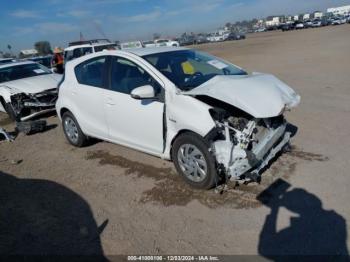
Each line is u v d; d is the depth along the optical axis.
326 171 4.20
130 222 3.60
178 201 3.89
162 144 4.32
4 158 6.11
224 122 3.76
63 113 6.12
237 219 3.43
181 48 5.18
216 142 3.82
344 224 3.17
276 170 4.34
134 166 5.02
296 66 14.26
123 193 4.24
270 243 3.04
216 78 4.12
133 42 21.80
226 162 3.72
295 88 9.48
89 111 5.39
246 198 3.77
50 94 8.47
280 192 3.82
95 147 6.07
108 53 5.06
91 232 3.50
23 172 5.30
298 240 3.03
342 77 10.40
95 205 4.03
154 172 4.72
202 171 3.93
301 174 4.17
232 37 69.12
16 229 3.69
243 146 3.65
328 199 3.59
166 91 4.13
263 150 3.78
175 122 4.00
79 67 5.62
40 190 4.59
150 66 4.39
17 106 8.42
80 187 4.54
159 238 3.28
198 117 3.76
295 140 5.34
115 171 4.92
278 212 3.46
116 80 4.86
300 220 3.30
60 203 4.17
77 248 3.27
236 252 2.98
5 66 9.95
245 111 3.56
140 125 4.50
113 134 5.10
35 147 6.56
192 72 4.52
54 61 17.03
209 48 41.31
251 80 4.04
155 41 38.72
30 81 8.86
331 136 5.38
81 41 17.47
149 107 4.31
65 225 3.68
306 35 41.31
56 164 5.49
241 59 21.14
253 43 40.66
